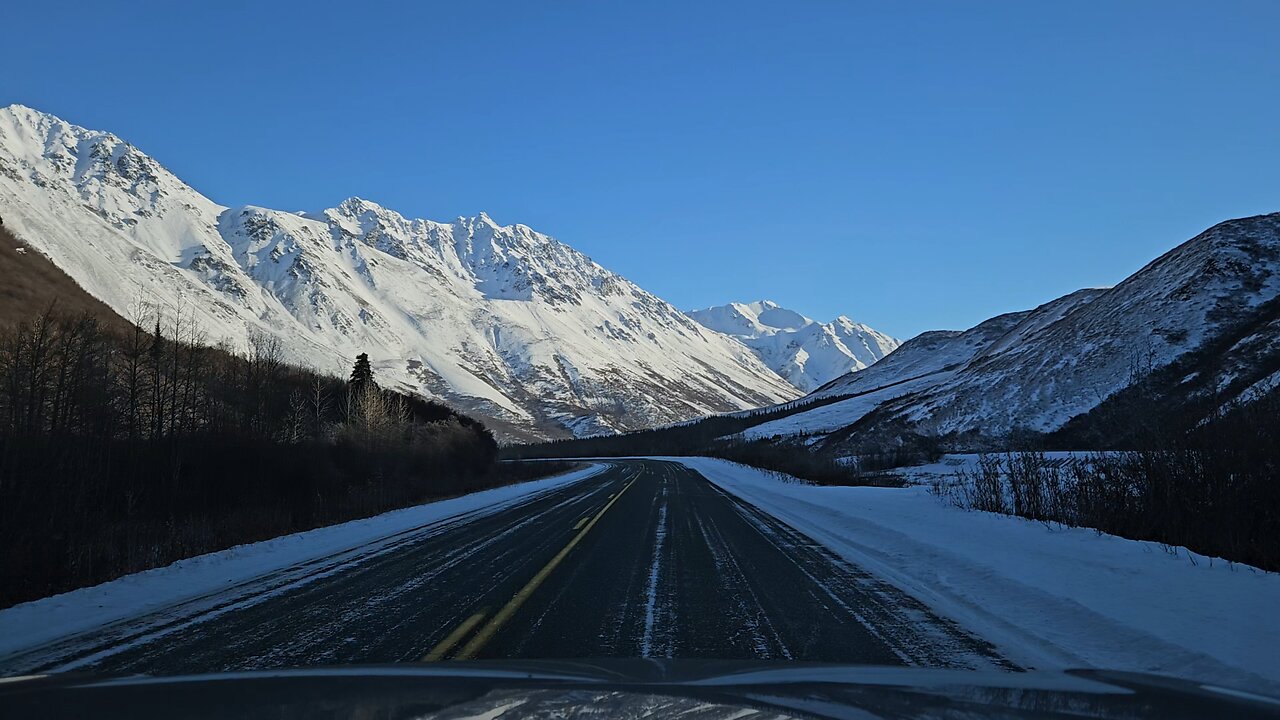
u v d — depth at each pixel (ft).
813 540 44.24
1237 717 9.02
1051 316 372.38
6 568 28.84
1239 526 32.22
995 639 20.36
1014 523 45.01
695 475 148.66
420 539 45.73
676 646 19.72
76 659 19.08
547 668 11.41
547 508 69.67
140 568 34.47
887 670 11.54
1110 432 167.73
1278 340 172.86
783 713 8.19
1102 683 10.87
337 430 127.54
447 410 198.18
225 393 126.93
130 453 63.00
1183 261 253.85
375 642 20.49
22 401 80.69
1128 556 30.91
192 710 8.51
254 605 25.98
